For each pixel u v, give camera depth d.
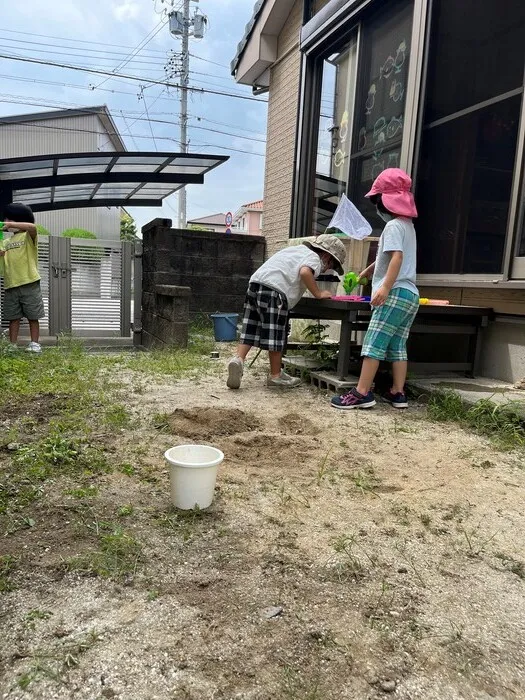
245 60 8.72
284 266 3.98
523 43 3.88
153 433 2.90
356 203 5.91
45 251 6.78
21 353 5.36
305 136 6.68
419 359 4.79
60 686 1.16
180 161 7.18
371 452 2.74
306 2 6.79
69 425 2.94
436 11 4.56
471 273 4.31
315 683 1.20
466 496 2.24
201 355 5.63
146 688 1.16
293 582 1.57
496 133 4.05
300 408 3.54
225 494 2.16
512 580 1.64
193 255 8.05
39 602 1.43
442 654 1.30
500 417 3.12
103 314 7.12
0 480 2.19
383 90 5.39
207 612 1.42
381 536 1.87
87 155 6.61
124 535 1.79
